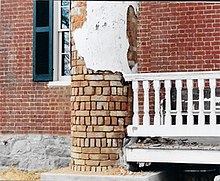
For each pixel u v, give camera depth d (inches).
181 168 426.0
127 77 413.7
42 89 558.3
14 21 572.7
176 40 506.0
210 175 418.3
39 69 558.9
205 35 497.4
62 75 559.5
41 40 560.1
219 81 468.4
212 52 494.6
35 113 559.5
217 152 381.4
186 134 396.2
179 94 401.7
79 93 417.1
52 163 547.8
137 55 479.8
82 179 390.0
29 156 557.9
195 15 501.0
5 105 571.2
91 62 413.7
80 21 419.2
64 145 544.7
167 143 412.5
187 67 501.0
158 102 408.2
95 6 414.9
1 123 571.8
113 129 410.3
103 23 414.3
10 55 572.4
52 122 552.7
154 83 408.8
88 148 410.9
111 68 413.1
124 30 420.5
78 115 416.8
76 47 421.1
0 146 569.6
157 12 513.3
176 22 506.6
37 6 561.6
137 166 412.5
